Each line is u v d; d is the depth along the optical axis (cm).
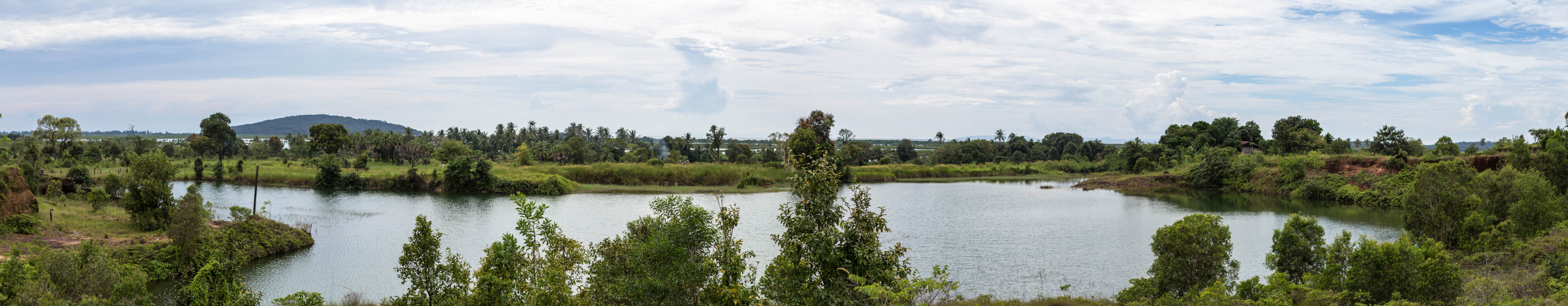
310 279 3638
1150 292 2755
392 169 11969
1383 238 5138
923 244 4762
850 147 15812
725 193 8938
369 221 5906
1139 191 9688
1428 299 2331
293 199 7875
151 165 4472
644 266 1503
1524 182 4138
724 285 1556
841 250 1465
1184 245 2695
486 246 4584
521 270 1731
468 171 8925
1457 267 2498
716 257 1595
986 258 4244
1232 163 10131
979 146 18812
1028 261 4131
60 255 2169
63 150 11225
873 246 1478
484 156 17188
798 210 1497
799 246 1474
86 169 7856
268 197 8131
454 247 4538
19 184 4309
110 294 2228
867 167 13575
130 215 4728
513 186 8888
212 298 1858
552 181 8875
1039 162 16050
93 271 2209
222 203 7356
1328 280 2630
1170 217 6412
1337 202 7988
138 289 2333
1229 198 8612
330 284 3531
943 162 17600
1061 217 6412
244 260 2114
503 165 13475
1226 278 2736
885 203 7775
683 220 1545
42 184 6131
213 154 15162
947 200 8269
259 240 4234
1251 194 9144
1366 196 7738
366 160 12338
